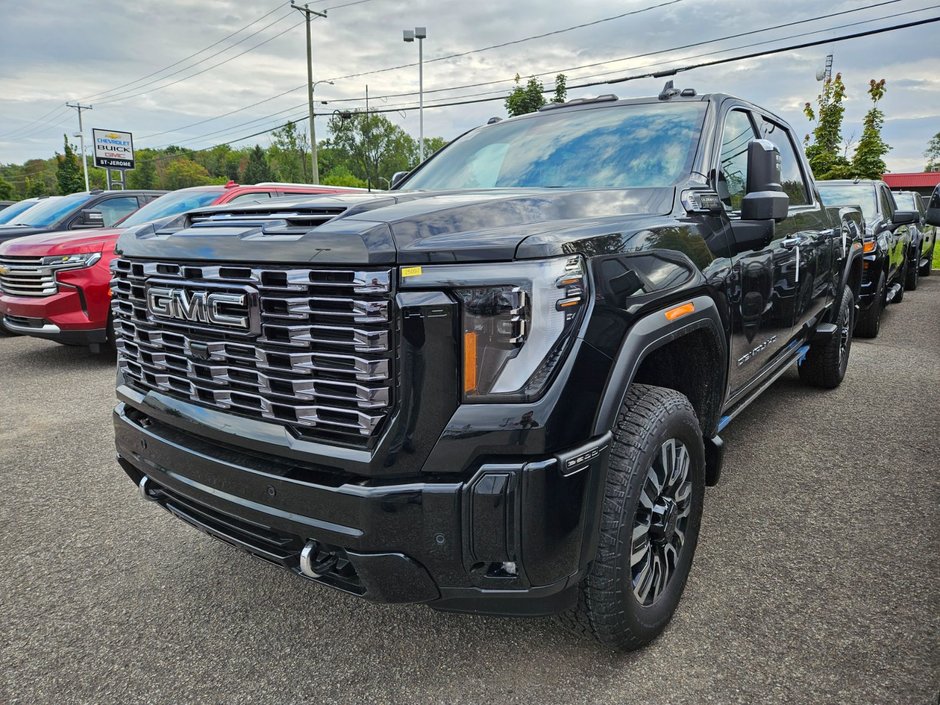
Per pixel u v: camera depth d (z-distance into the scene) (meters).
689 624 2.53
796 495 3.63
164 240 2.27
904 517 3.36
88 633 2.58
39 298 6.52
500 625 2.58
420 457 1.83
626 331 2.05
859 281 5.81
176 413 2.31
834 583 2.78
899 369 6.47
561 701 2.16
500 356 1.80
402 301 1.79
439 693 2.21
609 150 3.19
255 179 98.56
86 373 6.78
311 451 1.93
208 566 3.07
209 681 2.30
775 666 2.29
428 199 2.40
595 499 1.95
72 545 3.27
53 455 4.46
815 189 4.86
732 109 3.43
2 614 2.71
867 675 2.23
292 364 1.94
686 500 2.52
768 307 3.42
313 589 2.87
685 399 2.39
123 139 49.97
